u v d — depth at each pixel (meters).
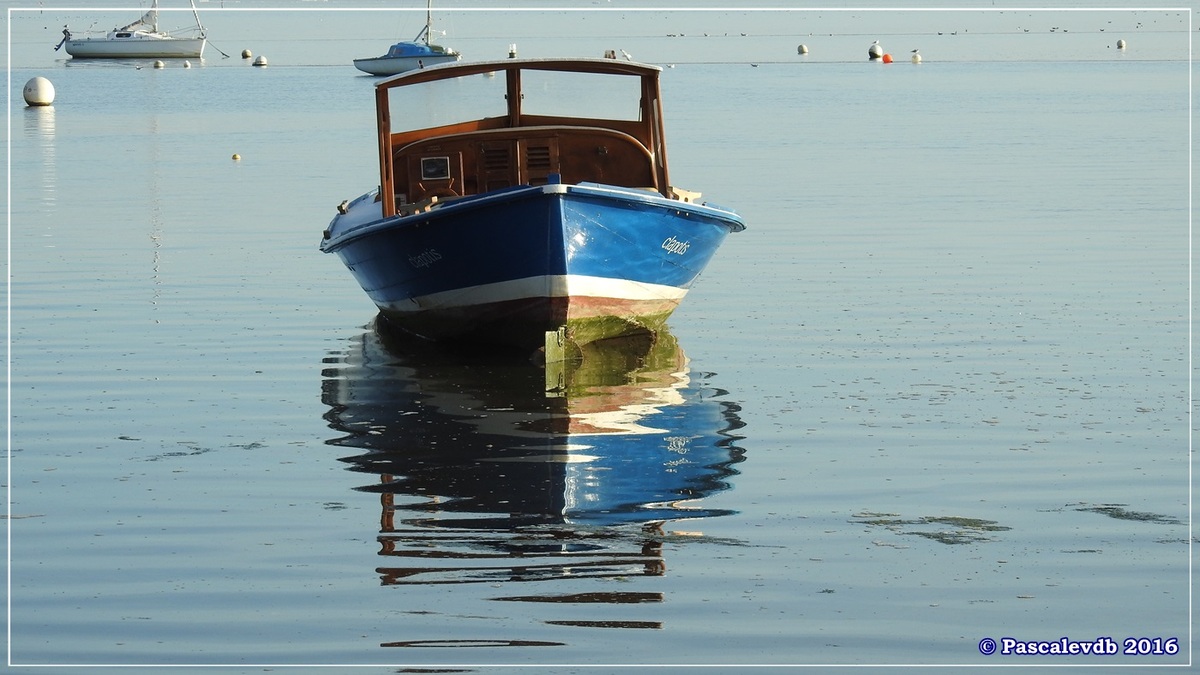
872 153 39.16
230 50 106.44
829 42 104.94
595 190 16.23
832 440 13.24
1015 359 16.48
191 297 20.89
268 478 12.26
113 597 9.58
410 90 18.56
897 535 10.64
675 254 17.84
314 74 81.12
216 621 9.17
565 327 17.27
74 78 78.75
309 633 8.98
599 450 13.07
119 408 14.73
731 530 10.79
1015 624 9.05
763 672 8.43
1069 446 12.92
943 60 85.50
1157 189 31.25
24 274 22.56
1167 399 14.59
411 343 18.25
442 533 10.77
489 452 13.05
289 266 23.42
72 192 32.97
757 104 56.06
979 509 11.22
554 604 9.40
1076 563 10.05
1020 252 23.73
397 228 17.00
